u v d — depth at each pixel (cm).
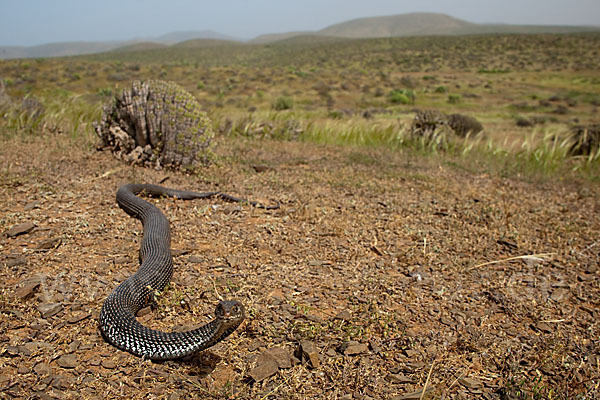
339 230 113
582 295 94
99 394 60
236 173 155
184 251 98
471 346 78
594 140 237
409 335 79
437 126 248
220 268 93
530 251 110
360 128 273
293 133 251
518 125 737
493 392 68
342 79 1889
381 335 78
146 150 153
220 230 109
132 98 152
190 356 70
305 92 1508
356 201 135
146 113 151
